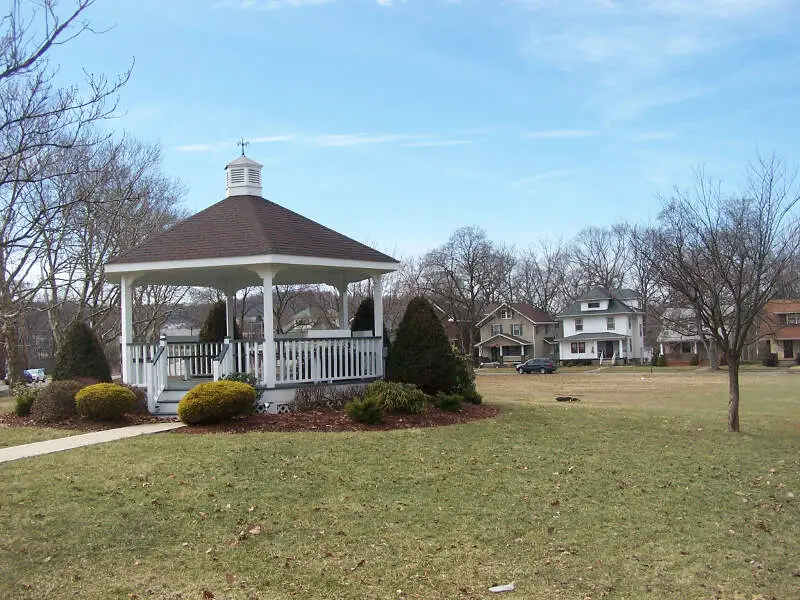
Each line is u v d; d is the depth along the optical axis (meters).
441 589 6.16
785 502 9.10
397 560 6.73
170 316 39.59
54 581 6.00
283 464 9.52
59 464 9.15
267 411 13.42
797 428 15.54
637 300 73.12
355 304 42.78
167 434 11.25
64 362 14.95
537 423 13.48
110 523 7.24
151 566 6.38
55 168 18.14
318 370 14.19
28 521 7.17
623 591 6.22
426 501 8.42
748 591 6.27
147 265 13.98
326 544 7.04
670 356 68.62
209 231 14.73
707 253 14.80
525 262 84.44
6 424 13.05
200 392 11.98
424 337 14.55
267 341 13.60
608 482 9.58
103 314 28.55
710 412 19.38
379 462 9.89
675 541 7.50
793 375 44.53
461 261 69.06
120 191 24.30
